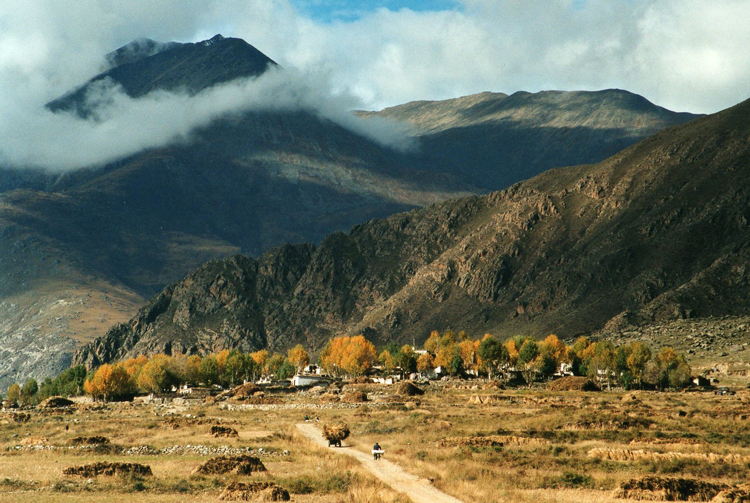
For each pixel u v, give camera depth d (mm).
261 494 81750
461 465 101938
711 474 95812
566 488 89562
